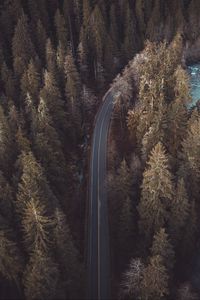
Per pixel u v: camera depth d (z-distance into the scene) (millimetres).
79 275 49438
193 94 89875
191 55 102188
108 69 91812
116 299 51719
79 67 91062
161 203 51562
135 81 79500
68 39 97938
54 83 73688
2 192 52781
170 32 100750
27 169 51844
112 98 86500
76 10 99500
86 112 83500
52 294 44469
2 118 61969
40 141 61312
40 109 63906
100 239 59094
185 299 48844
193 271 55156
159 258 41812
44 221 43750
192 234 54062
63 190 65438
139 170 60219
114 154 71250
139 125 66000
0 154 60375
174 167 58750
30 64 75438
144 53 79500
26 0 100188
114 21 97625
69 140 77000
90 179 69062
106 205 63938
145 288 43219
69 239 47062
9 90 79625
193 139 56031
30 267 43500
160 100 62750
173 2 105938
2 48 89250
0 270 45719
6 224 50906
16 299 49250
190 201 57875
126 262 55688
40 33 91125
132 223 54969
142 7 102625
